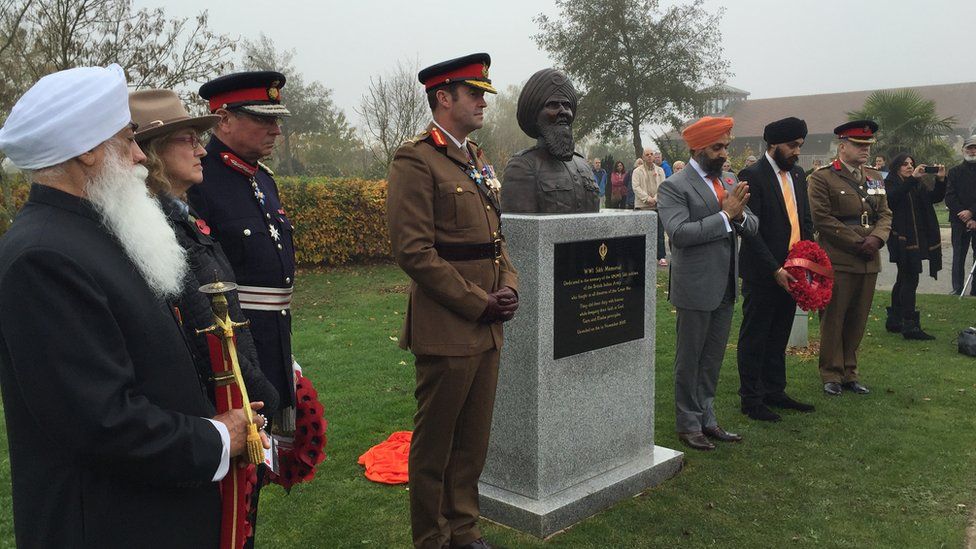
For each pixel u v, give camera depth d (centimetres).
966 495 389
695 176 461
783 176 532
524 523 352
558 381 364
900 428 495
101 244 166
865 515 368
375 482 407
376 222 1398
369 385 598
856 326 584
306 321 877
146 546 170
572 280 366
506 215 361
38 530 164
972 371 635
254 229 291
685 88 3119
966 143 957
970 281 995
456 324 300
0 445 451
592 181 407
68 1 973
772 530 354
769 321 522
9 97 1007
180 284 184
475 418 318
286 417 298
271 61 2600
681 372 468
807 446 465
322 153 3516
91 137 164
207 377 195
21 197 1109
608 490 380
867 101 2616
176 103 223
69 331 152
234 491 184
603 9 3122
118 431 153
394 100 1798
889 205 749
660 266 1327
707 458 447
